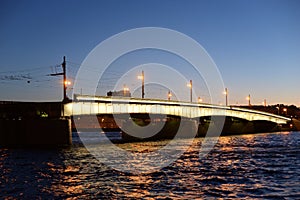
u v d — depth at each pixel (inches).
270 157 2768.2
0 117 3878.0
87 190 1491.1
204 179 1744.6
